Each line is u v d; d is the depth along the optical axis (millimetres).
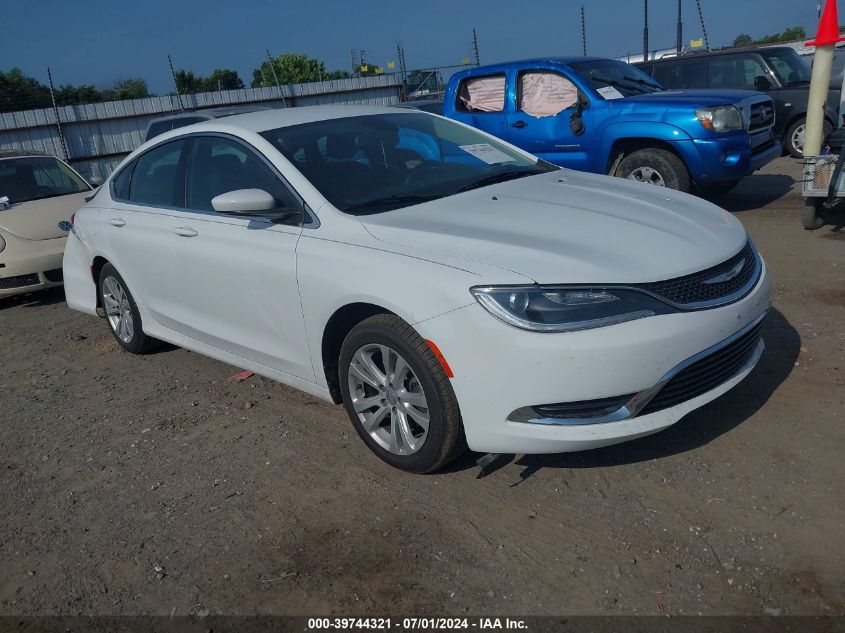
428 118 4750
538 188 3967
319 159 3934
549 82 8664
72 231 5672
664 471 3301
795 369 4090
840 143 6613
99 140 21516
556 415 2941
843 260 5973
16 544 3326
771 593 2553
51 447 4254
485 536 3012
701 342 3010
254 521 3291
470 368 2967
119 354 5738
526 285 2885
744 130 7840
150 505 3518
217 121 4469
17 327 6922
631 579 2688
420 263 3129
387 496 3365
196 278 4301
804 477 3141
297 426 4152
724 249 3301
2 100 20656
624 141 8203
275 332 3896
